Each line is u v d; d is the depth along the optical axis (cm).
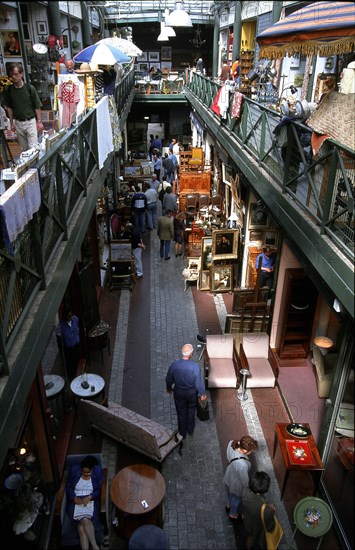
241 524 556
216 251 1073
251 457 652
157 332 959
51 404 734
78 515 512
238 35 1714
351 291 390
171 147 2269
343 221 463
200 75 1659
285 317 818
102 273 1209
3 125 643
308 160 562
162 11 2259
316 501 514
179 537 540
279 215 605
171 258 1321
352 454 500
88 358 855
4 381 307
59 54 1109
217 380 765
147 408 745
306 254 500
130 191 1655
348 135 436
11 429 312
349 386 520
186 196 1515
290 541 534
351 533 491
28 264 393
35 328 379
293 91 907
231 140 976
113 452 658
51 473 572
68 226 543
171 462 645
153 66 2861
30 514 505
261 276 950
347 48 579
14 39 897
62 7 1321
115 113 961
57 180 490
